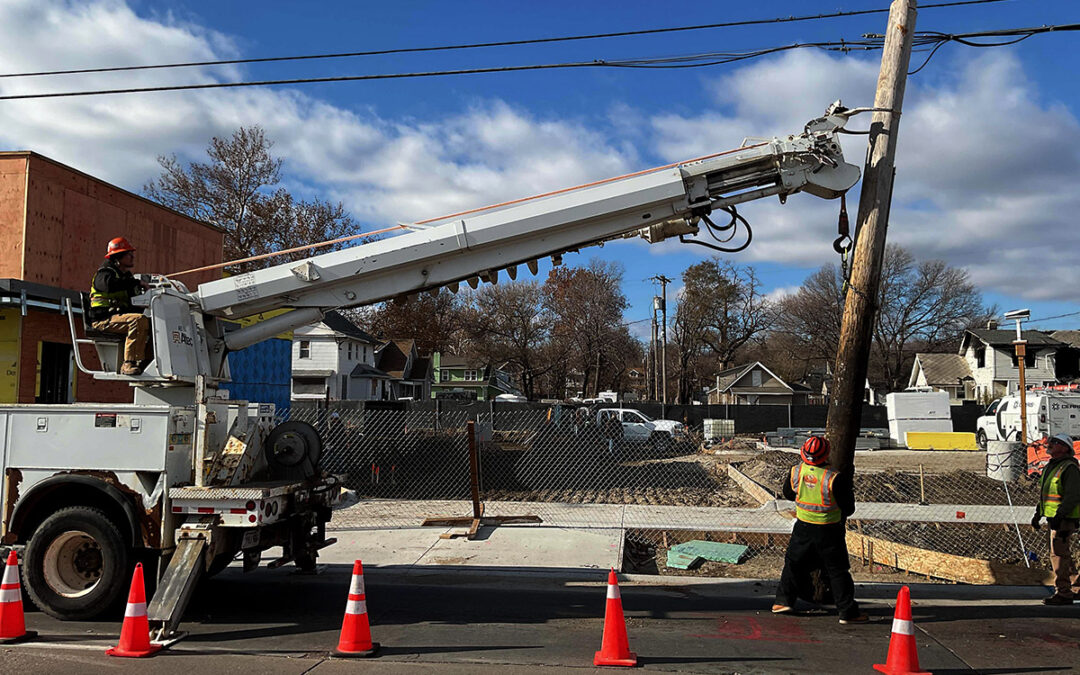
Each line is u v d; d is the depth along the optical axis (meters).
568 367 75.50
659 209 7.56
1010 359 50.16
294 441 7.66
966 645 6.19
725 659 5.72
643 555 10.88
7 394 13.05
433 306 70.62
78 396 14.51
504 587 8.38
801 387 65.62
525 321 73.81
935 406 35.25
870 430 37.34
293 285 7.53
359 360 49.00
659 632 6.51
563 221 7.43
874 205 7.45
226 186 43.47
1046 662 5.72
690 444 29.91
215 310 7.56
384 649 5.93
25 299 12.44
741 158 7.50
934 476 19.16
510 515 12.12
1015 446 18.20
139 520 6.67
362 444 16.73
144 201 17.16
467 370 75.00
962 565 8.84
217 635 6.35
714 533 11.75
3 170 13.70
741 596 8.11
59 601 6.68
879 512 12.91
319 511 8.24
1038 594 8.13
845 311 7.62
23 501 6.79
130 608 5.76
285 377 22.19
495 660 5.65
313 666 5.49
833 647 6.07
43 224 13.97
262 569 9.23
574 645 6.08
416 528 11.20
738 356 84.94
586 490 17.45
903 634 5.38
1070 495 7.66
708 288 69.06
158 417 6.73
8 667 5.41
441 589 8.25
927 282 59.41
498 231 7.42
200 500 6.61
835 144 7.52
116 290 7.18
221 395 7.85
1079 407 23.09
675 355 78.19
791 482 7.22
